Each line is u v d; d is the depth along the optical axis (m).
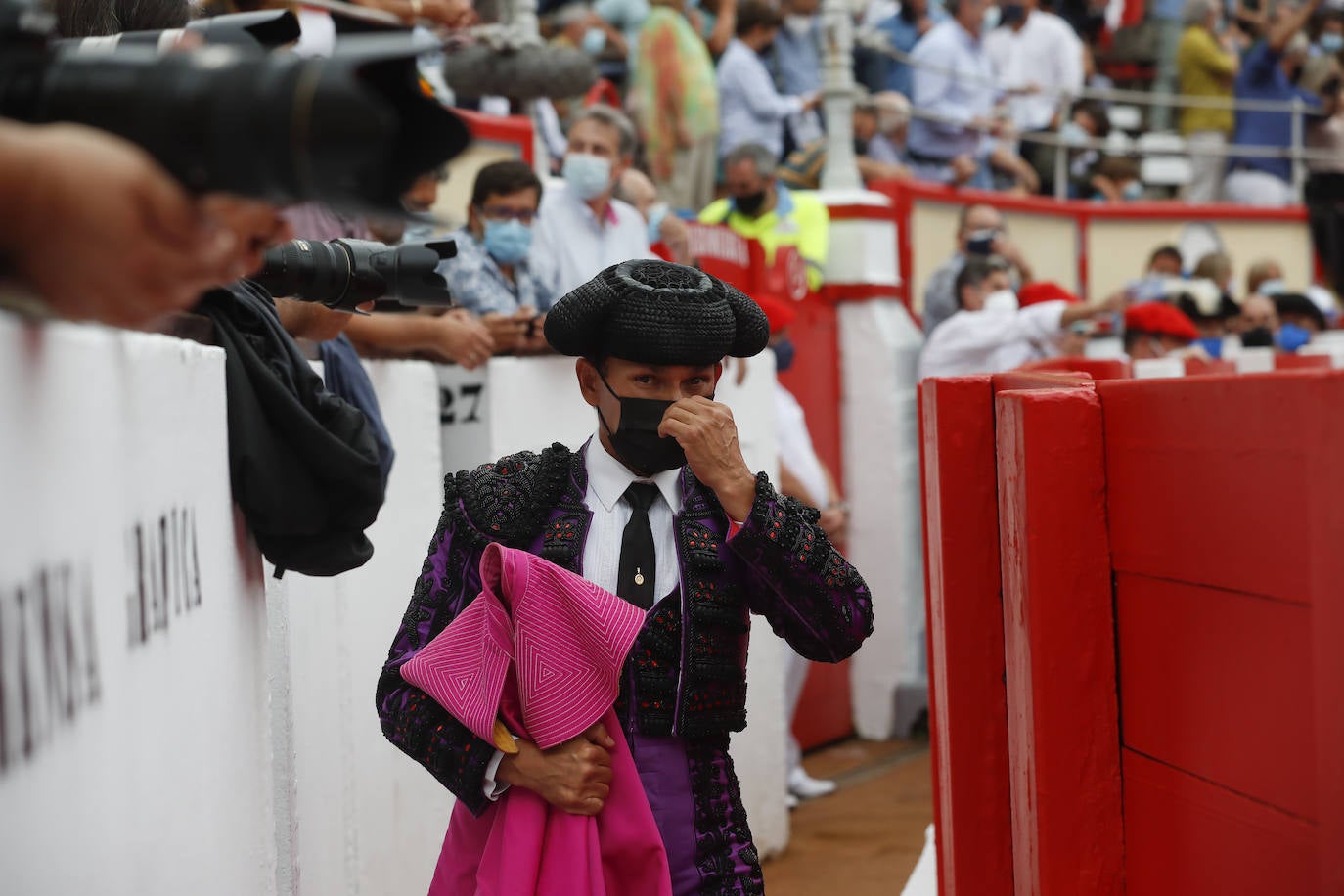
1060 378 3.70
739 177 12.84
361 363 5.98
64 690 1.90
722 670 3.81
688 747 3.79
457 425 7.29
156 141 1.76
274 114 1.73
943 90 16.25
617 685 3.55
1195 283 17.12
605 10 13.98
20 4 1.89
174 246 1.77
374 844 6.11
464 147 2.14
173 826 2.60
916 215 14.74
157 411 2.60
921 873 5.69
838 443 13.76
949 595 3.94
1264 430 2.75
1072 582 3.41
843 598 3.80
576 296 3.75
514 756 3.57
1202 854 3.08
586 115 8.91
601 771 3.56
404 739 3.71
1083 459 3.41
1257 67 20.05
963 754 3.95
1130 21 20.14
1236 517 2.87
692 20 14.26
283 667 4.64
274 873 3.96
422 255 4.17
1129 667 3.38
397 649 3.86
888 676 13.70
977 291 13.77
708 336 3.69
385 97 2.11
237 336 3.57
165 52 1.86
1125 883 3.46
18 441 1.72
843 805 11.29
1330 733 2.55
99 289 1.75
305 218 4.04
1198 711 3.07
